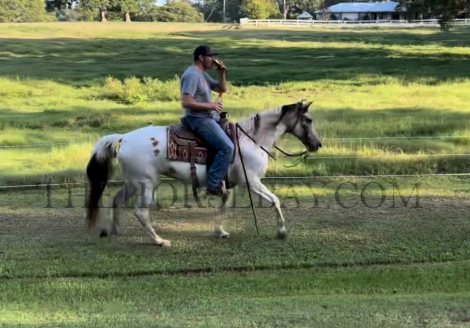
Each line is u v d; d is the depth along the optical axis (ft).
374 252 22.24
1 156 39.14
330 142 40.47
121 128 48.32
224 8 352.69
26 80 82.17
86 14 331.77
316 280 19.48
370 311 16.07
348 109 55.36
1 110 59.98
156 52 130.00
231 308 16.78
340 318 15.49
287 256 21.90
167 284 19.33
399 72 87.81
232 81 81.41
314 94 68.54
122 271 20.61
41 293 18.65
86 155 38.04
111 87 72.33
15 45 143.13
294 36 173.68
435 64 98.02
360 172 35.45
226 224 26.04
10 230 25.64
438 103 59.00
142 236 24.64
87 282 19.69
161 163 22.07
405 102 59.98
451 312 15.94
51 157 37.99
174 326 15.03
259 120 22.88
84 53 128.88
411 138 41.98
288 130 23.41
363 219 26.76
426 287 18.88
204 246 23.21
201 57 21.62
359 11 302.45
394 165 35.88
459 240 23.53
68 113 55.98
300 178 34.22
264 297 18.15
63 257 22.15
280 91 72.18
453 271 20.18
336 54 120.78
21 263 21.49
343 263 21.16
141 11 320.91
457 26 202.69
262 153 22.95
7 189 32.73
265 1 311.88
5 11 312.09
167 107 59.52
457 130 44.96
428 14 126.62
